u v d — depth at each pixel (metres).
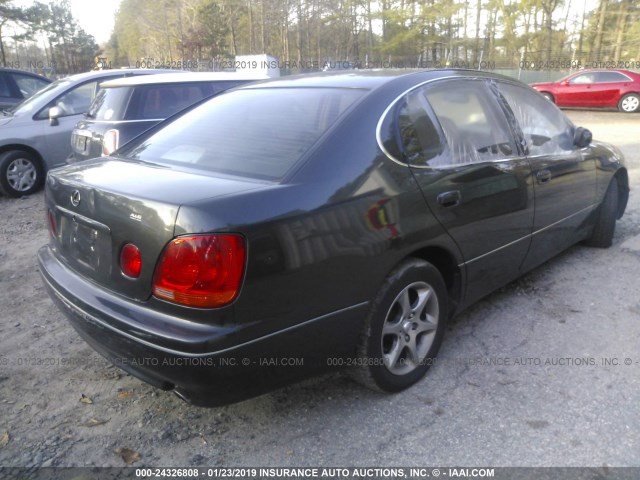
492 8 42.84
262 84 3.70
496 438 2.67
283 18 51.94
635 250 5.04
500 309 4.00
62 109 8.27
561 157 4.12
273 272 2.35
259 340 2.35
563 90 19.41
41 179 8.27
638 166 9.00
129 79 6.81
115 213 2.49
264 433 2.76
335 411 2.91
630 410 2.83
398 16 45.47
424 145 3.04
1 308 4.29
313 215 2.47
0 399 3.08
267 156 2.76
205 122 3.36
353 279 2.62
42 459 2.60
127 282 2.46
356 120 2.83
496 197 3.39
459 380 3.15
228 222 2.26
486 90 3.66
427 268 3.02
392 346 2.98
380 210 2.71
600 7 39.31
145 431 2.80
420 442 2.66
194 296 2.25
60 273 2.92
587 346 3.46
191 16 51.03
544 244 4.06
